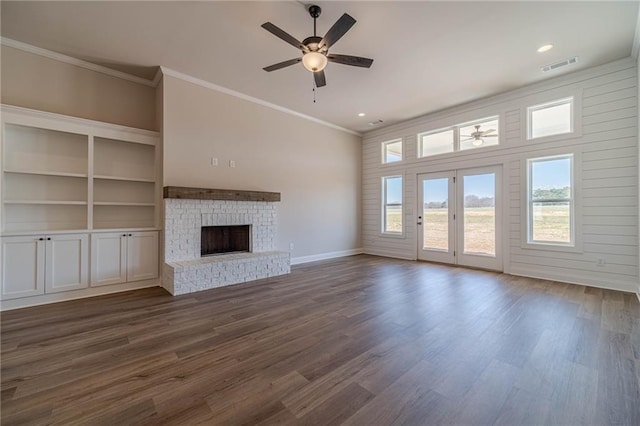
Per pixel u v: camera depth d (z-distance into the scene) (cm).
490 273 473
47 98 345
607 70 375
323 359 203
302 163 569
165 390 167
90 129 353
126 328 256
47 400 158
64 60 355
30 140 338
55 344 225
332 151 631
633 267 361
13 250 302
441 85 436
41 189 346
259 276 438
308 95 475
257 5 265
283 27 298
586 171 394
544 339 233
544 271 435
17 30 302
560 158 425
